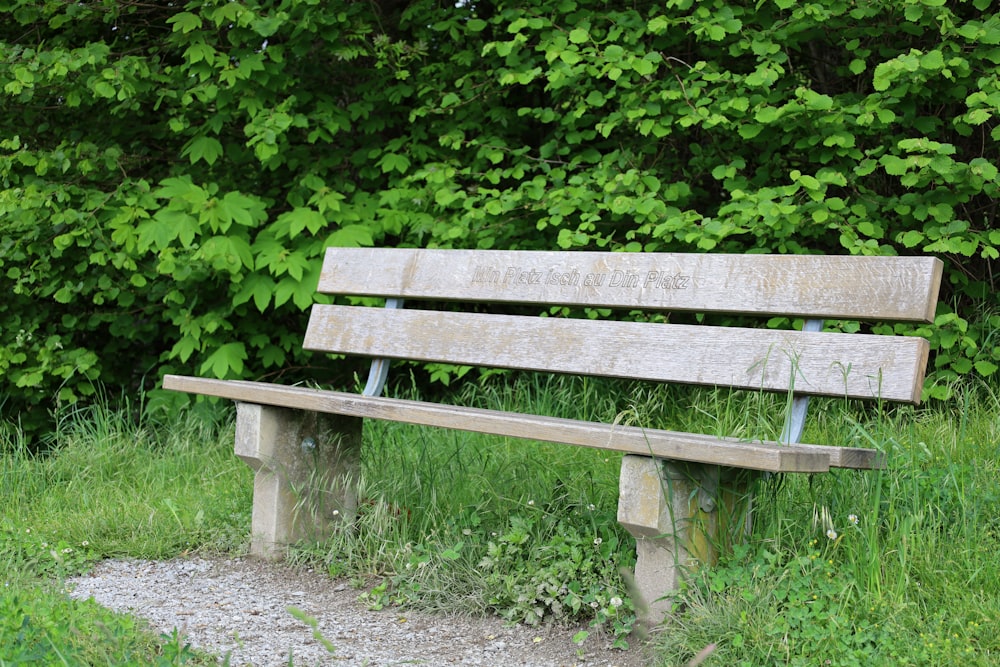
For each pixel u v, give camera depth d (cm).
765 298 370
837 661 286
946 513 373
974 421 491
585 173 638
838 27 580
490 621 365
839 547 350
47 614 307
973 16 621
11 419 716
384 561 417
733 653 295
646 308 401
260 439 434
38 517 495
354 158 725
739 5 611
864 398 335
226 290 703
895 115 566
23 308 713
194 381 451
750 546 344
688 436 323
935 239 528
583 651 331
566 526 404
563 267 429
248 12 643
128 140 755
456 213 666
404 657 329
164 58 757
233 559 443
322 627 358
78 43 754
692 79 605
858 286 351
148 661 294
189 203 654
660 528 326
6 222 680
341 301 673
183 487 546
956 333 535
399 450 530
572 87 639
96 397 701
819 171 545
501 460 497
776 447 294
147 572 425
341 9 688
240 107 675
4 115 736
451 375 720
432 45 741
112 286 693
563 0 642
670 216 577
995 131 521
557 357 414
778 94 580
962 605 310
